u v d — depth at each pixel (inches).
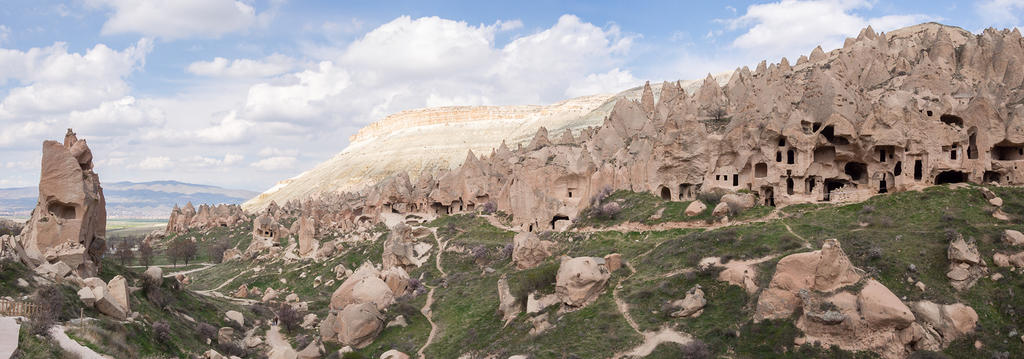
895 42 4975.4
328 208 7416.3
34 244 2208.4
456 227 4793.3
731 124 3811.5
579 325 2358.5
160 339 1977.1
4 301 1529.3
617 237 3535.9
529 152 4726.9
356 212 6628.9
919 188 3142.2
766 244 2689.5
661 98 5182.1
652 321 2272.4
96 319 1774.1
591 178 4247.0
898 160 3240.7
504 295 2844.5
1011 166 3117.6
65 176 2324.1
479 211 5073.8
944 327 1940.2
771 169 3521.2
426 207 5639.8
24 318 1478.8
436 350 2583.7
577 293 2556.6
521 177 4453.7
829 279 2026.3
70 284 1973.4
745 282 2332.7
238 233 7076.8
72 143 2561.5
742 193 3548.2
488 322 2770.7
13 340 1296.8
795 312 2052.2
